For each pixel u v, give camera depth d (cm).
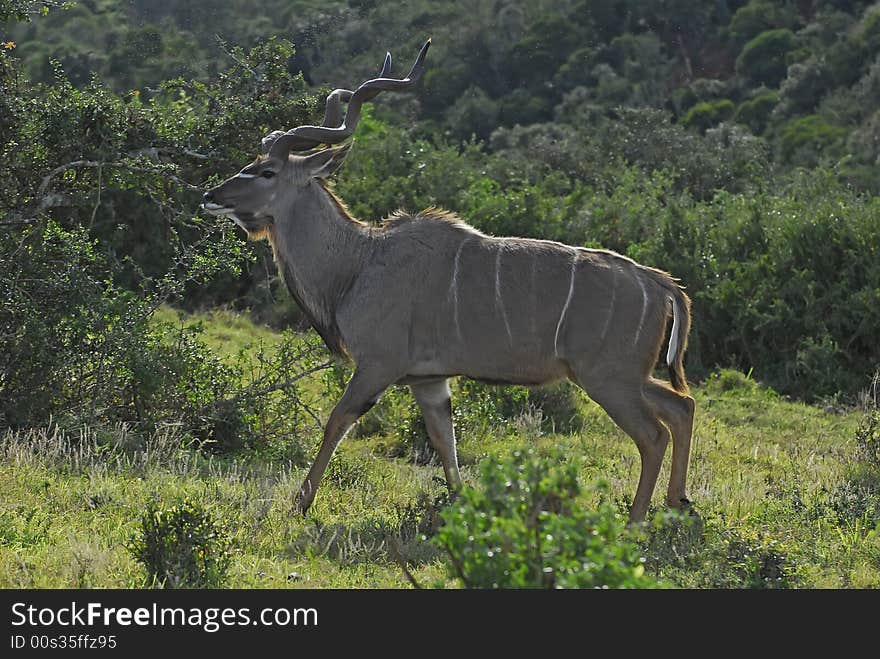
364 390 2602
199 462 3027
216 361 3381
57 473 2667
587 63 12369
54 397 3120
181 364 3222
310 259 2697
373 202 5947
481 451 3481
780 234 5147
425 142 6725
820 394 4503
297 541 2322
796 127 11044
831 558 2291
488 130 11381
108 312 3153
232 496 2614
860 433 3378
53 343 3080
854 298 4747
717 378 4684
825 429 3938
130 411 3272
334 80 9331
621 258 2597
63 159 3186
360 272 2644
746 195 6256
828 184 6231
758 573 2108
